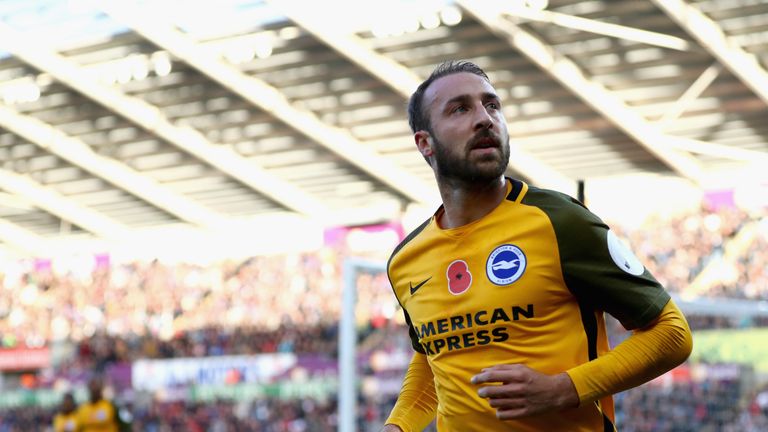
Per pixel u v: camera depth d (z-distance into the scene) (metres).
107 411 11.96
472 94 2.13
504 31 17.91
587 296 2.08
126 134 24.97
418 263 2.28
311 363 22.30
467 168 2.11
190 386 23.19
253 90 21.39
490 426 2.10
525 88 20.70
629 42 18.59
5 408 25.12
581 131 22.34
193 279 30.39
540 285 2.06
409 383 2.54
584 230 2.06
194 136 24.52
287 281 29.12
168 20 19.03
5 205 30.38
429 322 2.21
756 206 25.45
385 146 24.25
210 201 29.14
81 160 26.12
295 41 19.55
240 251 30.36
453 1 17.23
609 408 2.17
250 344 26.45
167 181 27.88
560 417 2.07
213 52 20.14
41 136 24.77
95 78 21.52
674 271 25.28
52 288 32.12
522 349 2.07
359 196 27.80
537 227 2.09
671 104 20.80
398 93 21.17
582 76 19.89
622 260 2.05
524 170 24.14
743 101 20.34
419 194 25.89
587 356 2.08
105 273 31.94
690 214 26.47
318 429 22.41
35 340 30.03
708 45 17.55
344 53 19.25
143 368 23.80
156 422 23.44
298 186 27.38
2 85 22.08
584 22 17.19
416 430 2.50
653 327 2.03
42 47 20.33
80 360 26.64
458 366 2.15
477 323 2.11
